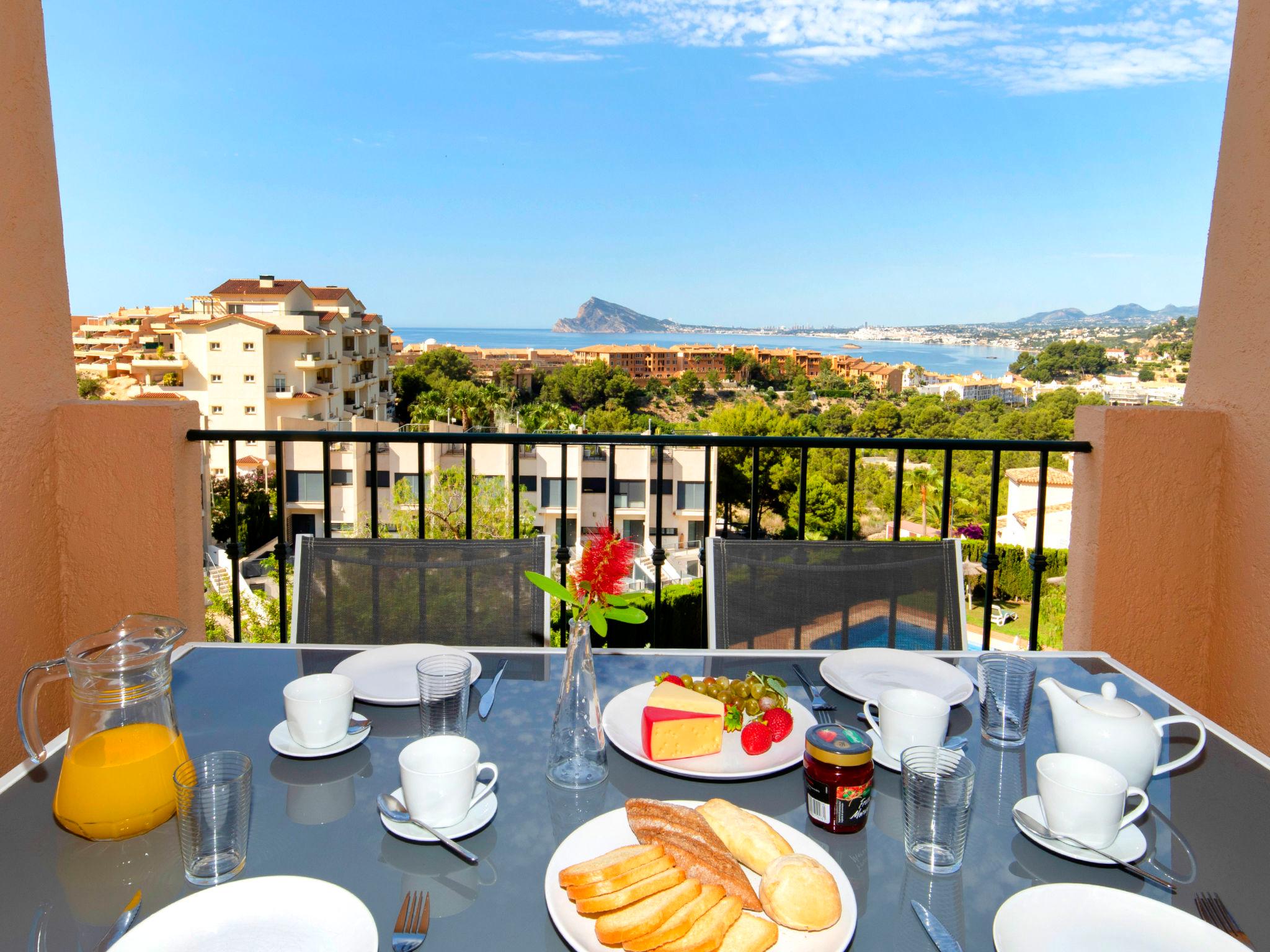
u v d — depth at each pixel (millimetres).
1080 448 1854
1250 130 1793
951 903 612
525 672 1062
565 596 805
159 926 546
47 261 1751
